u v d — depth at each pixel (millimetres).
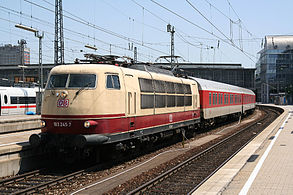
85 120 11719
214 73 73125
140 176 11070
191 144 19641
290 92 89438
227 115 34625
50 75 12750
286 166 11367
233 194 8047
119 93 12586
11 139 16297
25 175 11180
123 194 8844
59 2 29219
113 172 12164
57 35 29172
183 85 19422
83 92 11875
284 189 8398
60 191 9680
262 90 102125
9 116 30281
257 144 17531
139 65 15586
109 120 12070
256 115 50062
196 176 11102
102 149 13320
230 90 34062
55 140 12008
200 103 24281
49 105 12289
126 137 13062
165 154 16141
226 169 11422
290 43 94500
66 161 12406
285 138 19484
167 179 10703
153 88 15391
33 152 12938
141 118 14219
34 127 22578
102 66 12453
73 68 12438
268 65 95500
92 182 10672
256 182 9203
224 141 19766
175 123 17938
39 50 32969
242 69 73125
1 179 11094
